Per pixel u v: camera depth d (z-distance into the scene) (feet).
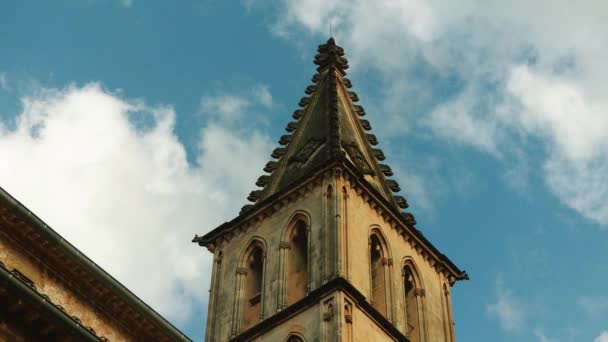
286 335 238.89
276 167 287.89
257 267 268.41
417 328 259.60
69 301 163.43
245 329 254.68
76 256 164.35
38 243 162.30
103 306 166.30
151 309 168.25
